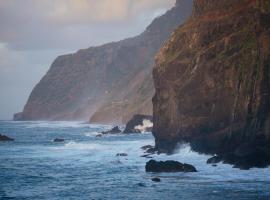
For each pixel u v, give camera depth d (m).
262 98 76.69
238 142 79.38
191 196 55.12
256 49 81.19
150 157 90.62
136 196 56.66
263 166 69.94
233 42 87.50
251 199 52.84
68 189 62.78
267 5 85.81
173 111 94.06
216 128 85.44
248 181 62.03
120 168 78.69
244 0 93.19
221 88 85.19
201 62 89.38
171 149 93.62
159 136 97.44
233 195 54.78
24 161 92.94
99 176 71.94
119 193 58.78
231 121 81.94
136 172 73.94
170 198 54.62
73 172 76.81
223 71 85.25
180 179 65.38
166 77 96.00
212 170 70.38
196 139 88.00
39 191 62.00
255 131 76.62
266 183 60.62
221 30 92.44
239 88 80.94
